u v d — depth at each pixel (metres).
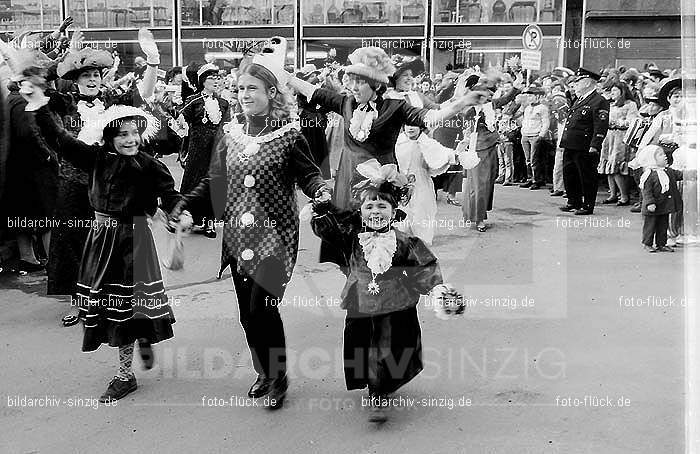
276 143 3.53
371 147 4.33
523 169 10.81
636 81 9.63
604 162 9.15
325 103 4.54
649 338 4.36
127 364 3.72
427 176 5.36
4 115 5.48
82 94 4.57
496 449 3.11
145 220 3.71
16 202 5.80
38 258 6.32
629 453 3.06
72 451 3.15
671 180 6.44
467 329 4.51
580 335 4.41
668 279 5.61
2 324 4.78
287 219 3.58
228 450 3.16
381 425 3.36
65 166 4.61
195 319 4.77
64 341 4.48
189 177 6.79
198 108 6.73
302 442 3.22
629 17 10.02
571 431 3.26
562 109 9.86
